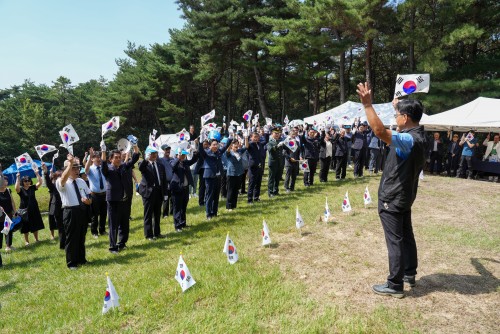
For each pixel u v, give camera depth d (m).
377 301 4.00
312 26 22.00
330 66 33.47
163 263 5.84
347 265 5.07
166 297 4.44
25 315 4.54
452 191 10.40
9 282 6.05
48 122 48.91
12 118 50.41
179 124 38.84
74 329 3.98
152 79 37.19
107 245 7.77
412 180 3.80
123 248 7.20
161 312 4.11
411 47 23.47
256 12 26.39
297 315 3.84
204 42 29.00
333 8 20.09
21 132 49.84
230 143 9.04
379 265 5.02
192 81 37.66
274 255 5.65
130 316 4.09
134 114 45.97
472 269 4.79
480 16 21.00
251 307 4.04
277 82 32.75
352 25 20.34
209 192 8.60
